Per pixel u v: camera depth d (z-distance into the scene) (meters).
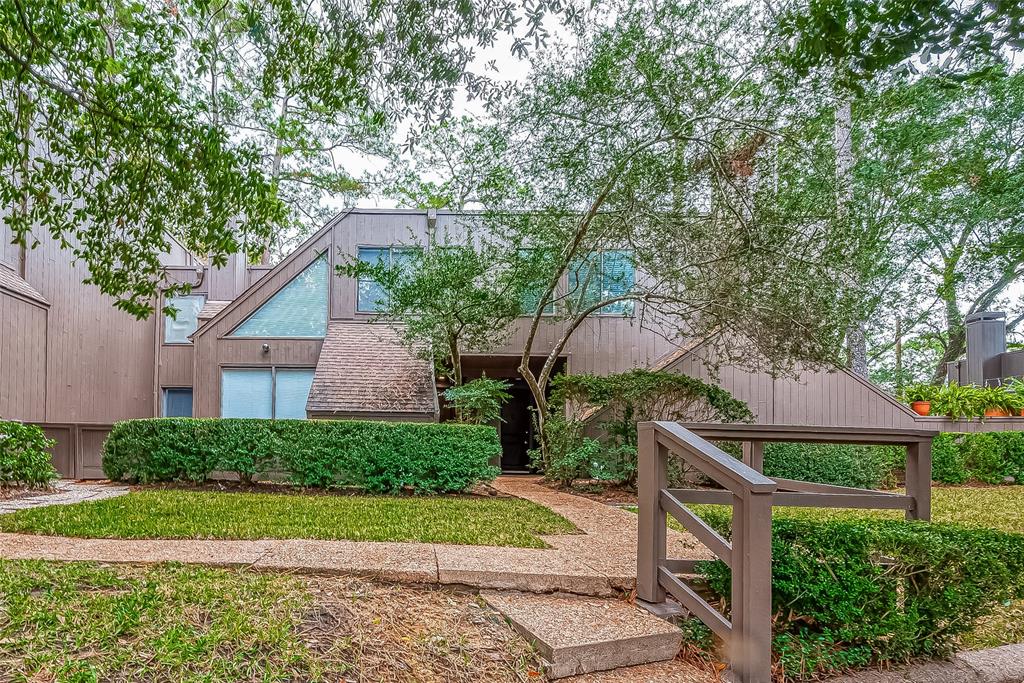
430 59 4.33
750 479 2.72
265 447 7.57
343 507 5.99
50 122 4.41
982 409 11.20
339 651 2.60
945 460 10.38
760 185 7.00
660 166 6.89
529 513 6.00
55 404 11.82
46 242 11.72
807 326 7.35
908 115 11.07
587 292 10.32
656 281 9.29
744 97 6.41
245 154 4.54
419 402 9.93
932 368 23.05
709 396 8.72
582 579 3.52
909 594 3.17
